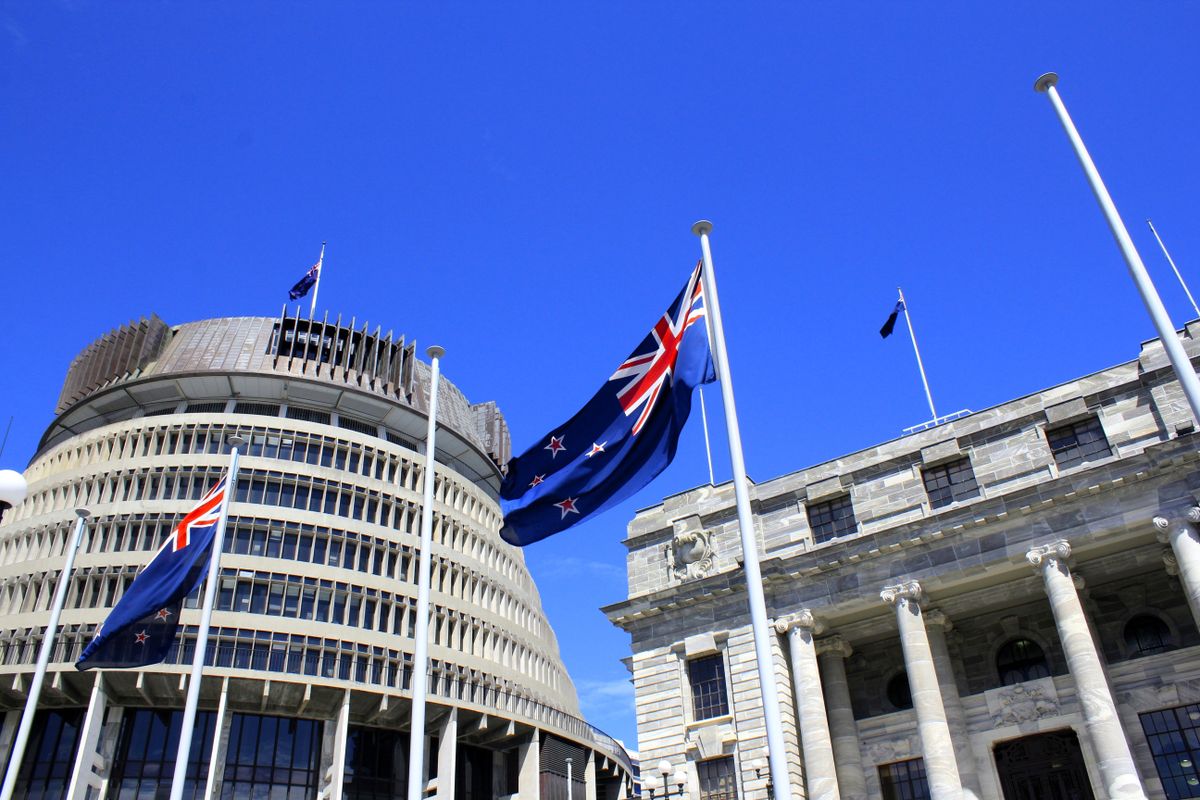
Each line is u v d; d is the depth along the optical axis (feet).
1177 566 121.39
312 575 277.64
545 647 341.82
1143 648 129.80
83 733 232.73
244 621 260.21
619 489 79.82
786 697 138.21
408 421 338.75
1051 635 136.36
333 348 332.19
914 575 133.80
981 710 133.69
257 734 262.47
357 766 272.31
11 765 126.72
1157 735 121.08
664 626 154.10
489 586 322.34
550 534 81.30
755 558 67.21
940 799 119.55
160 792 244.63
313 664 261.03
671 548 161.58
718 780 137.80
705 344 79.05
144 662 119.24
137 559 267.80
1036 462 136.36
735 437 71.72
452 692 281.13
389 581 290.15
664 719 146.72
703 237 83.76
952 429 147.13
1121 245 72.95
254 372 316.40
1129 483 122.01
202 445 303.07
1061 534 124.98
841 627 146.51
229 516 278.87
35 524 282.56
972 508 131.03
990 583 133.90
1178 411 127.13
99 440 304.91
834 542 140.46
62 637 246.88
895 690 146.72
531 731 298.15
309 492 296.92
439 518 320.50
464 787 295.69
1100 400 135.13
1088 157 78.54
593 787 320.70
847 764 138.00
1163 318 68.69
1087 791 123.75
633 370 84.23
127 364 324.60
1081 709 114.62
